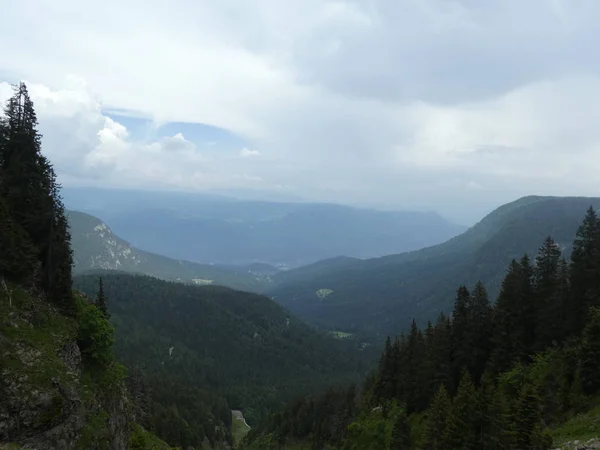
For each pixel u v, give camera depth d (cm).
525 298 6056
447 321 7012
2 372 3238
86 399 3866
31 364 3481
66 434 3431
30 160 4581
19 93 4591
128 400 5597
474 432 4078
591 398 4016
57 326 4138
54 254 4488
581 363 4209
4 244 3972
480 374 6166
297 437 12669
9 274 4012
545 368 4997
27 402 3238
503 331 5875
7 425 3089
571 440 3316
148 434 7131
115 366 4944
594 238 5525
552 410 4059
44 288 4350
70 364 3981
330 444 9131
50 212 4484
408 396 6900
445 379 6156
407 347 7950
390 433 6406
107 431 4000
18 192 4359
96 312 4678
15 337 3575
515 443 3588
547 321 5656
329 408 11931
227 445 15562
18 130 4538
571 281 5606
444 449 4194
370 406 8138
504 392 5078
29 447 3142
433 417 4697
